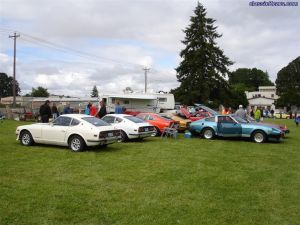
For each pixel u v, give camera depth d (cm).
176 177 870
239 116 1850
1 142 1471
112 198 681
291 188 780
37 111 3058
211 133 1780
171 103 3828
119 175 881
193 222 562
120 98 3366
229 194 726
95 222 555
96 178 842
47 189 731
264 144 1595
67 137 1283
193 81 5350
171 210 616
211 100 5466
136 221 561
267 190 761
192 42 5419
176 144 1534
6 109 3244
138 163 1052
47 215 578
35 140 1365
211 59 5384
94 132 1248
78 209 610
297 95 8456
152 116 1895
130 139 1680
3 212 586
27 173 880
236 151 1346
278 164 1073
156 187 770
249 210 627
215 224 557
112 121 1633
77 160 1084
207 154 1255
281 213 616
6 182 782
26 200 652
